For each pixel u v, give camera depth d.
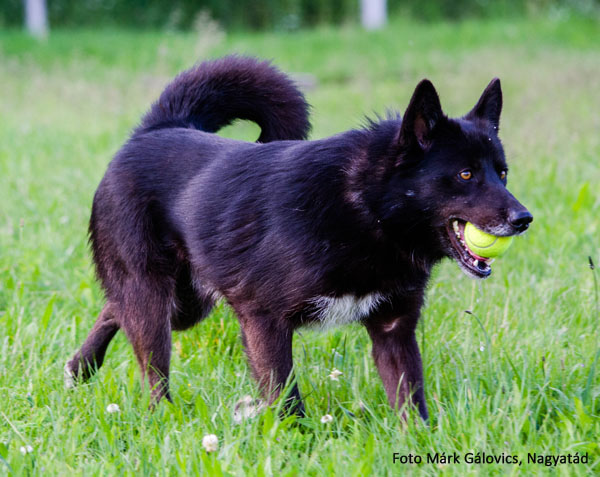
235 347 8.55
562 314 8.73
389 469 5.89
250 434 6.34
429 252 6.89
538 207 12.44
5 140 18.41
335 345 8.38
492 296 9.18
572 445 6.10
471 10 48.34
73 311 9.52
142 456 6.11
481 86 24.22
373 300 7.00
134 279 7.90
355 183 6.65
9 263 10.62
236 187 7.29
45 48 35.84
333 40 37.62
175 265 7.95
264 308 7.00
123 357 8.54
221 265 7.25
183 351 8.62
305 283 6.71
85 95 25.44
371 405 7.23
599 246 10.71
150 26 49.91
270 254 6.86
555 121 17.44
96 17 50.56
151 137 8.26
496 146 6.66
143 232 7.89
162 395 7.59
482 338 8.23
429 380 7.59
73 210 12.77
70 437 6.38
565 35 36.03
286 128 8.99
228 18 50.25
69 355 8.38
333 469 5.90
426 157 6.51
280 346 6.99
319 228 6.66
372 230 6.66
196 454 6.07
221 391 7.38
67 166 16.03
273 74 8.95
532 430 6.37
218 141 7.94
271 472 5.87
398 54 33.62
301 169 6.87
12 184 14.32
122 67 31.78
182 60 31.52
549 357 7.67
